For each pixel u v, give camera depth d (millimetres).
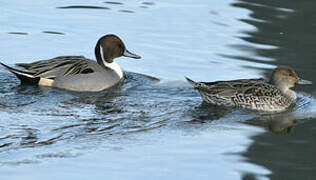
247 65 16875
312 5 21453
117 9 21109
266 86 14945
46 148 11922
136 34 18875
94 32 19031
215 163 11461
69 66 16062
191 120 13742
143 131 12953
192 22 19891
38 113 13773
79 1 21938
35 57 17281
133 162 11383
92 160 11414
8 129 12781
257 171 11180
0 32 18812
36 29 19188
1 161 11281
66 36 18766
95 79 15930
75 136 12562
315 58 17312
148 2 21922
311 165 11516
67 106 14375
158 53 17672
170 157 11656
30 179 10594
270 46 18109
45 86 15875
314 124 13625
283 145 12383
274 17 20328
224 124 13555
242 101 14766
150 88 15812
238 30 19250
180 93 15484
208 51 17766
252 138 12742
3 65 15703
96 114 13867
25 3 21531
